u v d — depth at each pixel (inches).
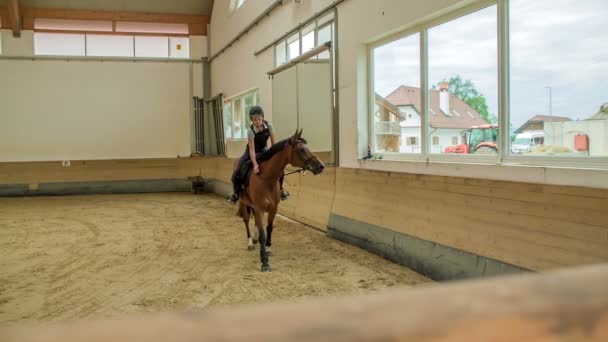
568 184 135.6
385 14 220.5
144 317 13.8
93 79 563.2
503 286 16.9
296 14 319.0
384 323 13.8
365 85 247.9
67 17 544.7
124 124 572.7
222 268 206.8
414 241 195.3
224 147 521.3
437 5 186.4
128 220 349.7
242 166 224.4
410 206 203.2
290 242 255.4
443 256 178.2
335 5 263.7
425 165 198.1
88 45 562.3
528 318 15.3
